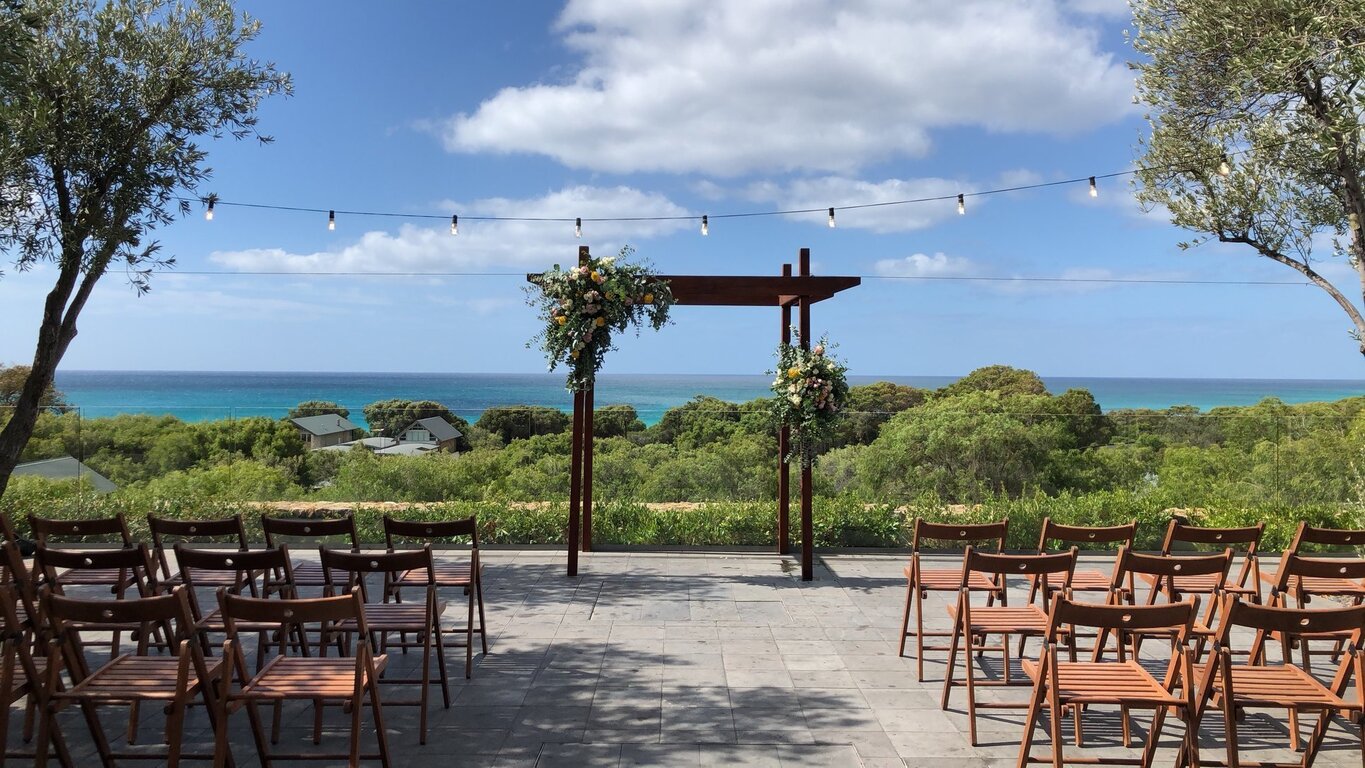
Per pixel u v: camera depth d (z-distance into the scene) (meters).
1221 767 3.42
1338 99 5.90
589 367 7.45
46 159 6.83
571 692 4.65
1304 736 4.14
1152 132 7.22
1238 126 6.63
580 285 7.41
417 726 4.18
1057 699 3.36
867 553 8.70
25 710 4.33
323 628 4.46
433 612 4.20
